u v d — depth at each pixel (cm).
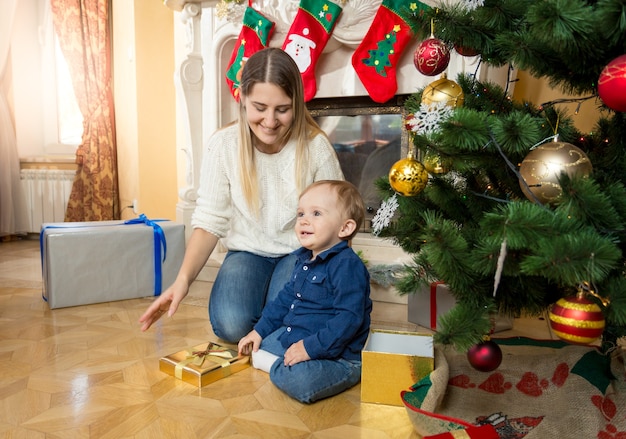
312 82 213
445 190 108
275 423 102
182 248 206
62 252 181
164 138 301
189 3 246
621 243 83
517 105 115
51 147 371
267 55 132
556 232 69
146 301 194
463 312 86
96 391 116
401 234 118
